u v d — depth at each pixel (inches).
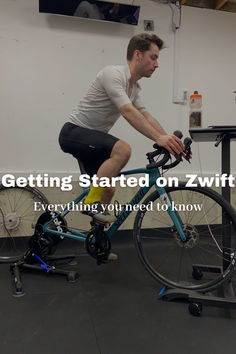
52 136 87.0
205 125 98.4
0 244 84.4
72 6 82.5
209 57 97.7
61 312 52.0
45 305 54.6
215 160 98.7
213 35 97.5
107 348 42.0
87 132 60.1
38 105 85.7
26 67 84.4
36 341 43.5
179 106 95.9
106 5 84.4
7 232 84.9
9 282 65.4
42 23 84.7
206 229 85.7
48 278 67.2
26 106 85.0
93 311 52.4
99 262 61.5
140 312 52.1
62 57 86.7
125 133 91.7
